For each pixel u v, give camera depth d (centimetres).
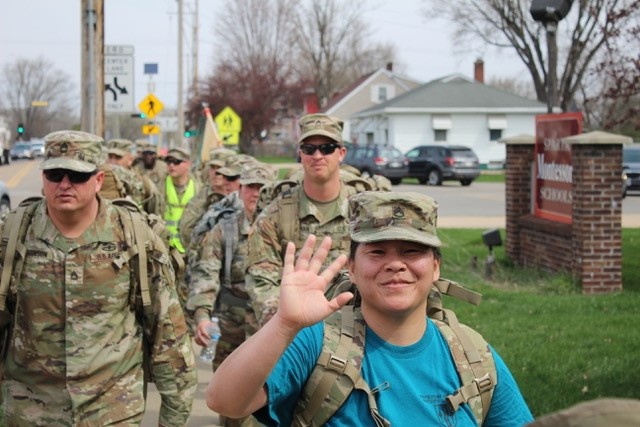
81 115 1380
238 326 640
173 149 1063
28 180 3875
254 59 7200
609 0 1744
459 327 302
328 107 7181
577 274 1129
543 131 1295
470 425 285
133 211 442
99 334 428
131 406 430
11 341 434
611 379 699
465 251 1522
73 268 425
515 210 1369
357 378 280
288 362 280
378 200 284
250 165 644
